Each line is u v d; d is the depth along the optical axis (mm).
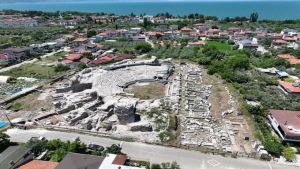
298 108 86938
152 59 140750
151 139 71562
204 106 91562
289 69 127062
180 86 109750
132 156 64312
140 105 89750
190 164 61594
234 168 60312
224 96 99500
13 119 82812
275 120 75312
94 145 66625
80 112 82562
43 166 55344
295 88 98438
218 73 123188
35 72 131250
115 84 109375
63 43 191000
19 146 62625
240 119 82562
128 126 76750
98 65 138750
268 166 61094
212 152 66000
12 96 100625
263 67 131500
